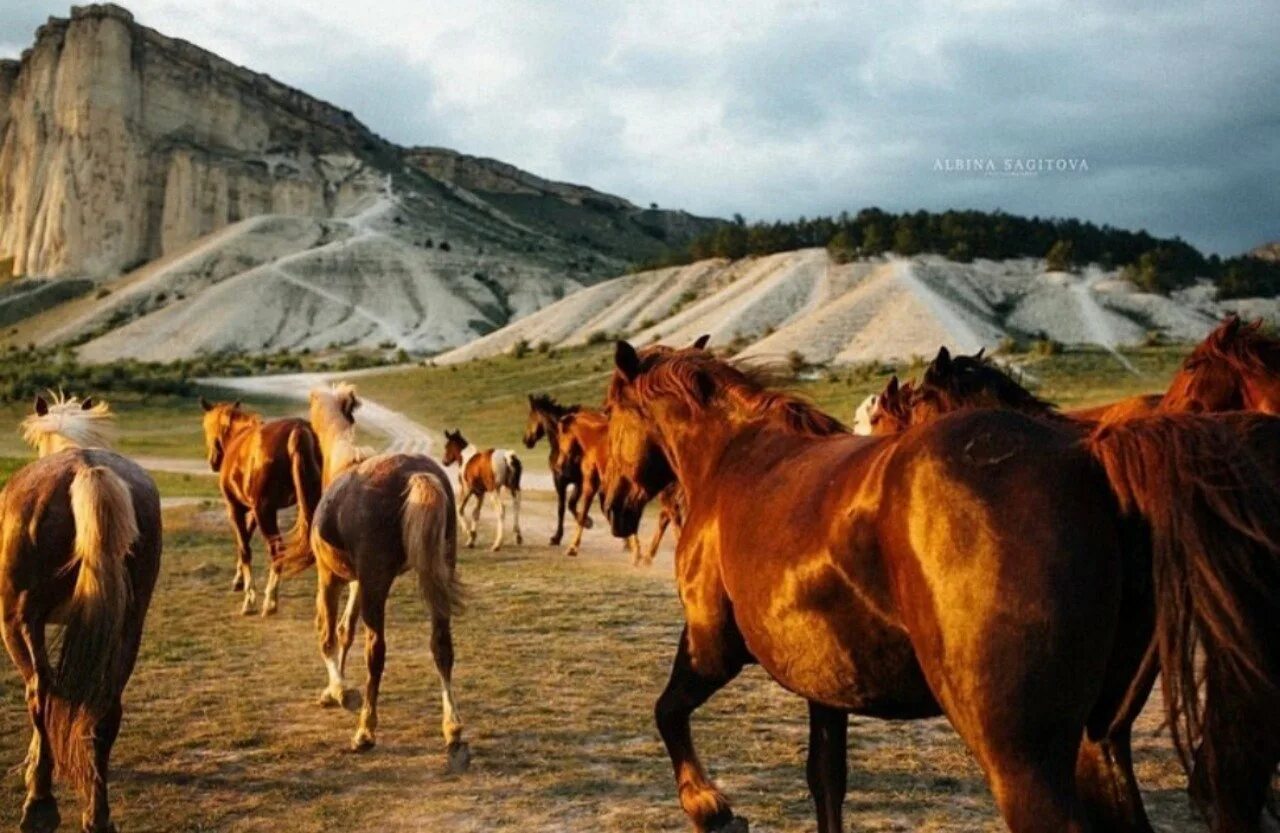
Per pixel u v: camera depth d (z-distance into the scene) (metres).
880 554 3.07
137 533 5.33
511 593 12.80
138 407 72.38
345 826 5.43
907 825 5.23
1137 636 2.89
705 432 4.43
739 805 5.52
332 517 7.11
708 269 117.56
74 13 191.50
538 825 5.34
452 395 75.06
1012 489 2.82
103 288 166.12
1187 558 2.64
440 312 152.38
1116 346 73.75
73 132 185.38
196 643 10.02
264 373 105.25
